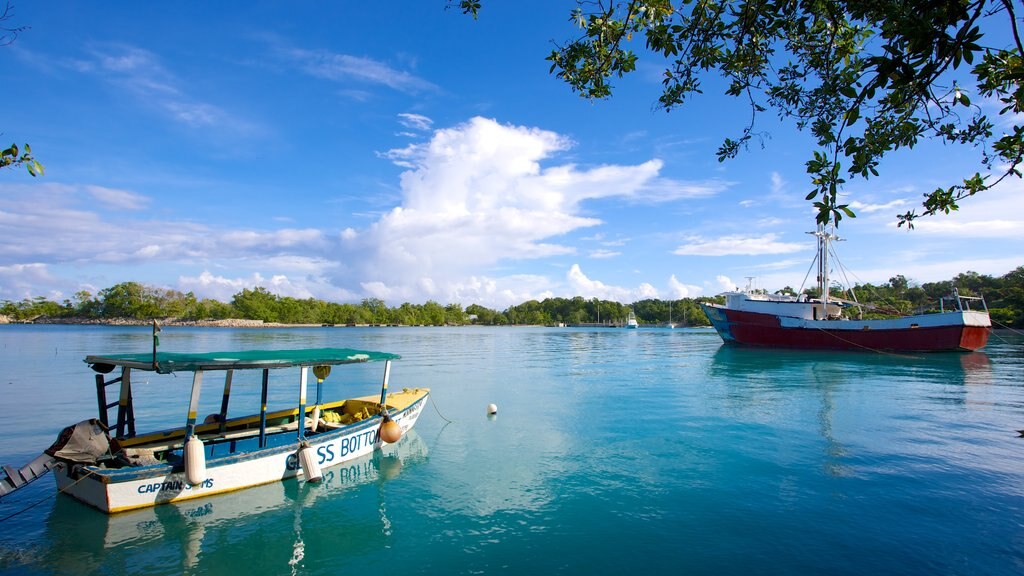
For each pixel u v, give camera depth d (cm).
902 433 1845
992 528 1079
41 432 1936
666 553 994
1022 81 535
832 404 2419
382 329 17812
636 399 2631
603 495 1289
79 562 968
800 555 980
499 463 1548
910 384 3036
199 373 1242
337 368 4156
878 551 990
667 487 1336
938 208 682
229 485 1267
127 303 16788
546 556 990
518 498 1277
